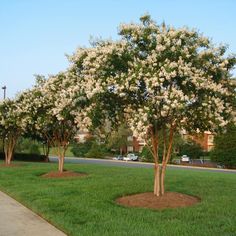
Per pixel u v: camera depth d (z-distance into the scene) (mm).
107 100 11125
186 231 7992
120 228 8195
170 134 11352
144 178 17047
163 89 10023
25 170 20594
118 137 65125
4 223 8930
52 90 17219
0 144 36062
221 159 42969
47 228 8500
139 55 10891
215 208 10344
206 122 10281
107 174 18984
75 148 61750
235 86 10961
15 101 22359
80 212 9727
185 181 16297
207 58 10602
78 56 11875
